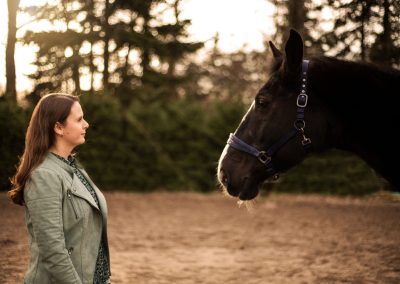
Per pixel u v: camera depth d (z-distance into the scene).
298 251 6.15
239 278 4.91
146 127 12.66
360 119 3.04
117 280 4.77
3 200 9.51
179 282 4.75
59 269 2.11
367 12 5.73
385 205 7.82
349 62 3.05
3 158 10.04
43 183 2.20
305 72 3.05
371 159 3.12
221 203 11.06
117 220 8.56
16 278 4.52
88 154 11.94
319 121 3.06
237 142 3.24
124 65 12.06
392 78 2.99
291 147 3.10
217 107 13.05
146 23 11.50
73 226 2.26
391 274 4.84
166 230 7.72
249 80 23.03
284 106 3.10
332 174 11.87
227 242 6.84
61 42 10.01
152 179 12.70
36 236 2.15
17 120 9.97
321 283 4.62
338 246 6.31
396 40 5.60
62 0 9.84
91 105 11.80
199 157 12.93
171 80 12.21
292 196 12.04
